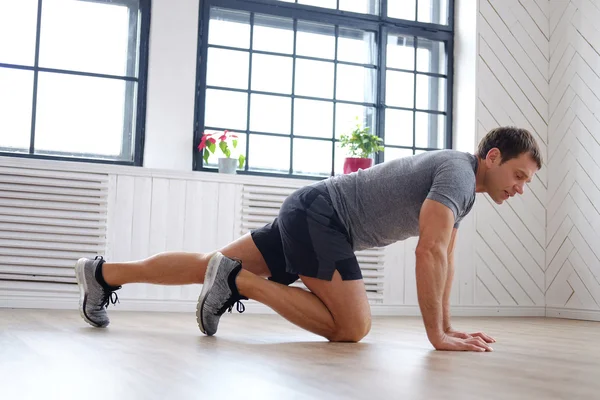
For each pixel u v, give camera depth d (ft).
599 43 14.57
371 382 4.10
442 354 5.84
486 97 15.37
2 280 11.47
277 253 7.18
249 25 14.29
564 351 6.68
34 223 11.68
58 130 12.93
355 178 6.91
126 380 3.93
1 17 12.70
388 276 13.82
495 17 15.53
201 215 12.60
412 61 15.69
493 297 14.97
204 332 6.98
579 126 14.93
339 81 14.97
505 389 3.97
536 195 15.51
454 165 6.24
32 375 4.04
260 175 14.06
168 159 13.24
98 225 11.96
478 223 14.94
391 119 15.39
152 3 13.34
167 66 13.33
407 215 6.63
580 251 14.69
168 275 7.26
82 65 13.17
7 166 11.62
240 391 3.64
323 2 14.93
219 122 13.93
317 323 6.78
